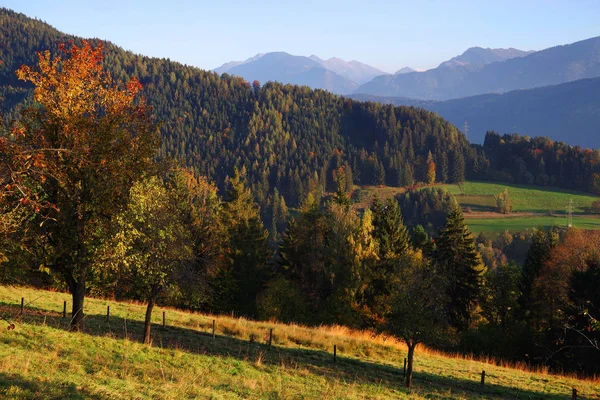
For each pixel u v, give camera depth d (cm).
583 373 3631
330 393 1795
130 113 2245
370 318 5138
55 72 2092
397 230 6281
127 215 2058
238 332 3228
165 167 2358
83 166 1998
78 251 2103
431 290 2305
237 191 6744
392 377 2508
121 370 1555
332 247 5522
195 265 2480
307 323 5019
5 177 1005
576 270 4166
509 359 4638
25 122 1989
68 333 1933
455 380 2634
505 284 6700
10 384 1105
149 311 2339
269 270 6400
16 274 2038
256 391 1606
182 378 1545
